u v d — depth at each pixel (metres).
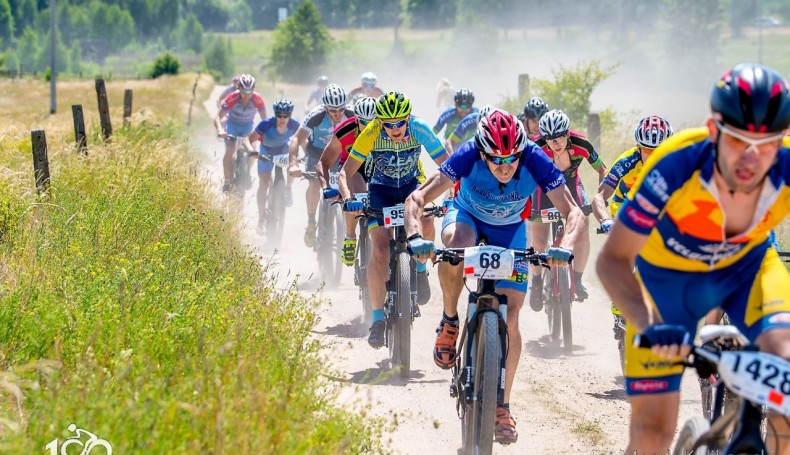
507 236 11.48
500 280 10.56
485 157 10.48
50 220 16.78
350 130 16.00
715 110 6.51
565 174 16.62
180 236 17.41
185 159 29.05
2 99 99.75
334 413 9.84
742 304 7.51
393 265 13.77
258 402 8.67
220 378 9.30
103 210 17.91
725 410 8.24
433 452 10.57
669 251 7.42
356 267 16.83
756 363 6.29
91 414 8.15
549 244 18.81
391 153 14.27
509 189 11.00
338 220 19.78
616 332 14.16
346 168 14.81
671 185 6.88
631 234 7.11
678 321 7.66
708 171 6.76
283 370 10.58
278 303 14.02
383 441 10.73
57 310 11.06
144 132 35.34
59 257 14.32
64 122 46.72
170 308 12.10
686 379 13.88
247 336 11.48
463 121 23.34
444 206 13.80
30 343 10.48
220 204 23.98
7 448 7.78
